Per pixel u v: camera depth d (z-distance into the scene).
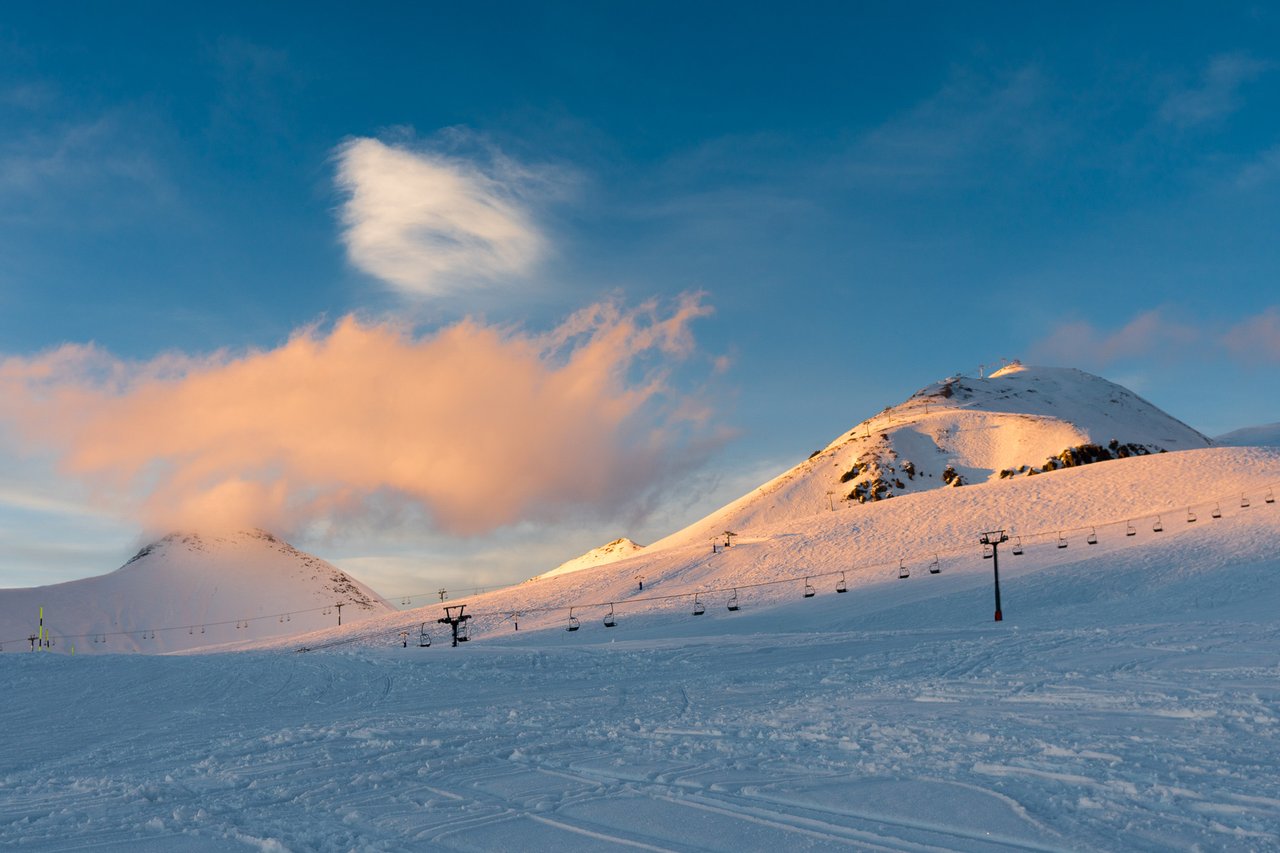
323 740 18.81
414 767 14.47
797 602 78.94
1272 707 15.64
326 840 9.88
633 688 29.08
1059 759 12.07
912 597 70.00
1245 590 51.72
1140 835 8.47
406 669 39.22
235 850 9.71
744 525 184.88
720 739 15.84
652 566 110.12
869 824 9.30
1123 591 61.31
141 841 10.27
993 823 9.09
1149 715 15.61
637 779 12.44
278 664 41.56
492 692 31.00
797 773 12.13
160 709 28.81
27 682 35.50
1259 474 106.44
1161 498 103.44
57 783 15.40
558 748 15.84
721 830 9.37
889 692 22.48
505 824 10.20
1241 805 9.31
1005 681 22.41
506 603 102.31
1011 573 72.75
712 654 40.09
